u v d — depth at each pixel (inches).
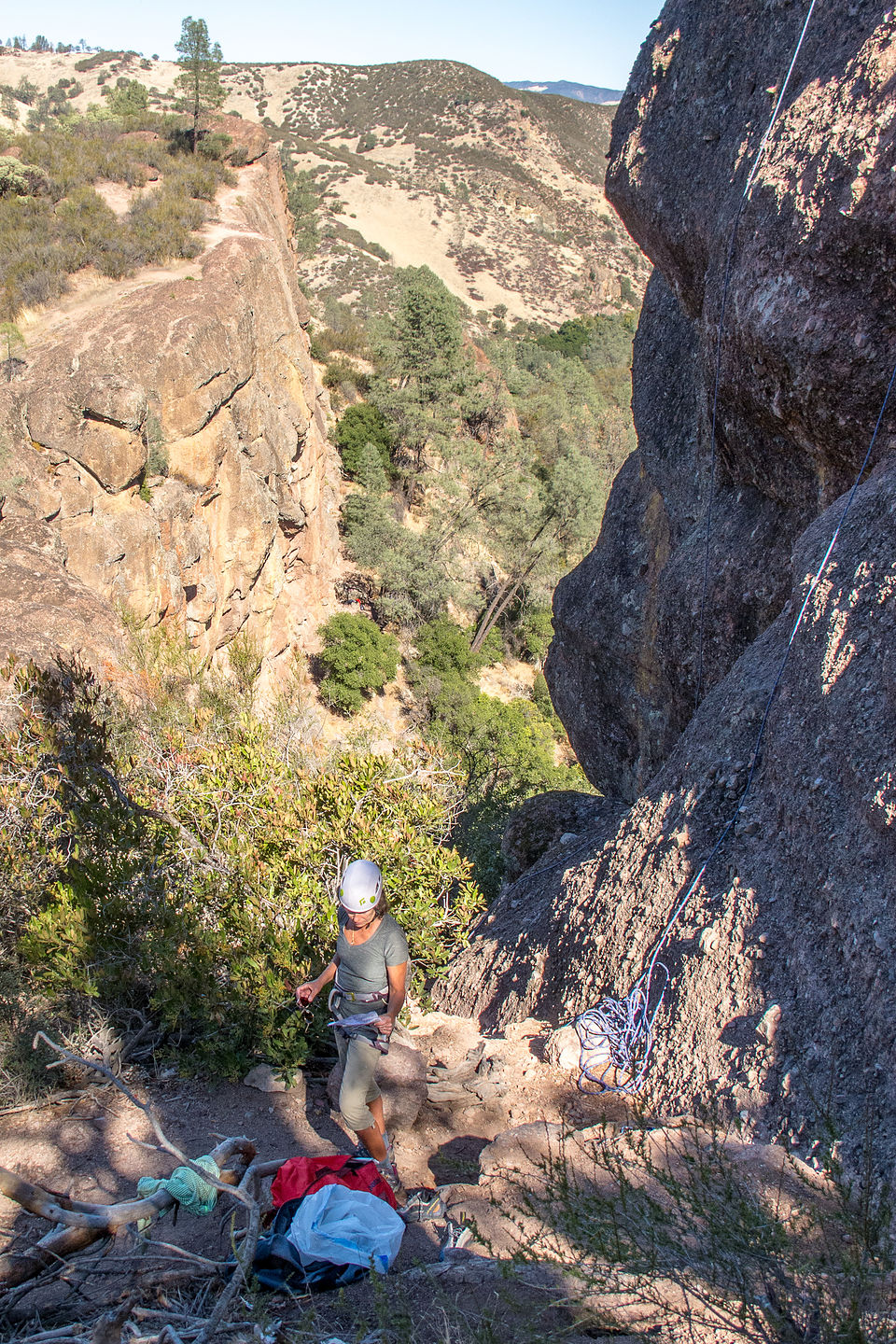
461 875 225.5
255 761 230.8
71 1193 133.3
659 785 222.7
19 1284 111.7
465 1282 107.0
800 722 174.9
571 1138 141.9
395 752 246.2
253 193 1417.3
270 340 1187.9
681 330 364.2
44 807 216.1
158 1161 142.5
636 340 403.9
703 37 289.9
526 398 2015.3
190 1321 103.6
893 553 169.2
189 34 1480.1
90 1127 150.6
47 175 1246.3
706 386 288.5
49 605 388.5
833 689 167.2
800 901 156.9
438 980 271.1
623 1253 93.9
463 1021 209.9
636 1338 92.8
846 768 154.6
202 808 219.1
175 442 961.5
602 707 418.3
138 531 894.4
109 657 370.9
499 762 845.8
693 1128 137.6
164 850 204.4
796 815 166.2
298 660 1256.2
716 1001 160.2
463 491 1647.4
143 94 2089.1
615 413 2192.4
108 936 178.5
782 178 220.1
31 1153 142.5
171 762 238.7
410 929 215.6
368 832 217.8
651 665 370.9
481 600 1537.9
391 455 1710.1
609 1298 98.4
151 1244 116.3
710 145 278.7
